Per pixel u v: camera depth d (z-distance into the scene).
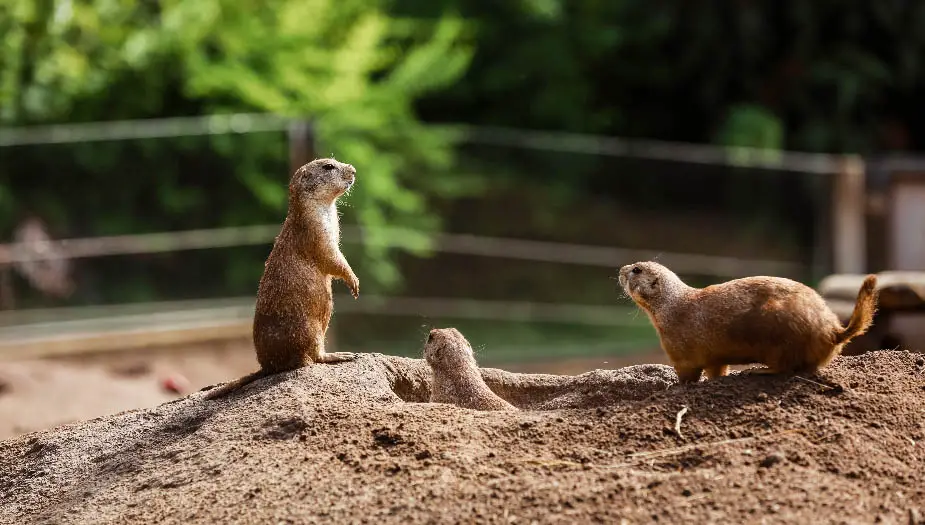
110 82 19.30
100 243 16.61
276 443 6.18
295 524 5.30
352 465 5.77
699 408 5.83
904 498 5.21
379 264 18.97
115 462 6.78
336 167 7.46
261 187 17.06
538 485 5.30
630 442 5.66
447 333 7.27
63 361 14.56
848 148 25.75
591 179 20.69
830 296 11.30
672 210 20.36
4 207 16.33
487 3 25.36
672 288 6.16
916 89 26.69
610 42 25.38
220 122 16.94
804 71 25.89
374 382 7.11
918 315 10.69
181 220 16.89
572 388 7.70
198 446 6.43
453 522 5.09
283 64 19.59
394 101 19.98
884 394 5.98
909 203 17.38
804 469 5.32
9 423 11.43
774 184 19.28
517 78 25.73
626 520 5.00
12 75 18.67
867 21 26.09
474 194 20.33
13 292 16.30
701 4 25.83
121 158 16.66
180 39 19.44
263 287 7.48
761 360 5.98
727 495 5.13
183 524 5.52
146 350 14.92
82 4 19.91
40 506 6.58
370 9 21.17
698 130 27.39
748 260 19.67
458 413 6.23
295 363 7.39
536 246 20.28
